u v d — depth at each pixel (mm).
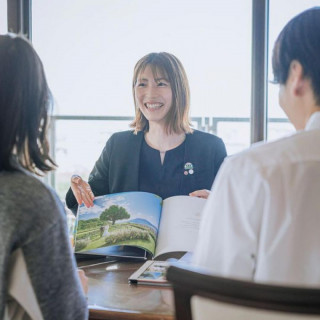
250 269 664
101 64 2314
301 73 730
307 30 722
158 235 1347
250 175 665
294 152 666
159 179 1629
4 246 662
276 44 781
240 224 667
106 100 2342
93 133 2398
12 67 733
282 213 643
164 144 1649
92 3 2293
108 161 1690
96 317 909
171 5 2193
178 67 1631
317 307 492
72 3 2271
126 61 2230
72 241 1393
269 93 2016
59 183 1959
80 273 996
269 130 2037
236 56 2059
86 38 2312
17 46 753
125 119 2318
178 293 569
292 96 761
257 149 695
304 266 640
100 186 1687
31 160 789
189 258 1270
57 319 717
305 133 694
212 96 2121
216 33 2117
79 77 2330
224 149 1677
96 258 1357
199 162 1634
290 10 1962
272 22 1990
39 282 689
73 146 2498
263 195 651
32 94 753
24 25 2193
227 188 682
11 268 690
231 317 558
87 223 1386
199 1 2150
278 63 772
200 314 571
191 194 1474
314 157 655
